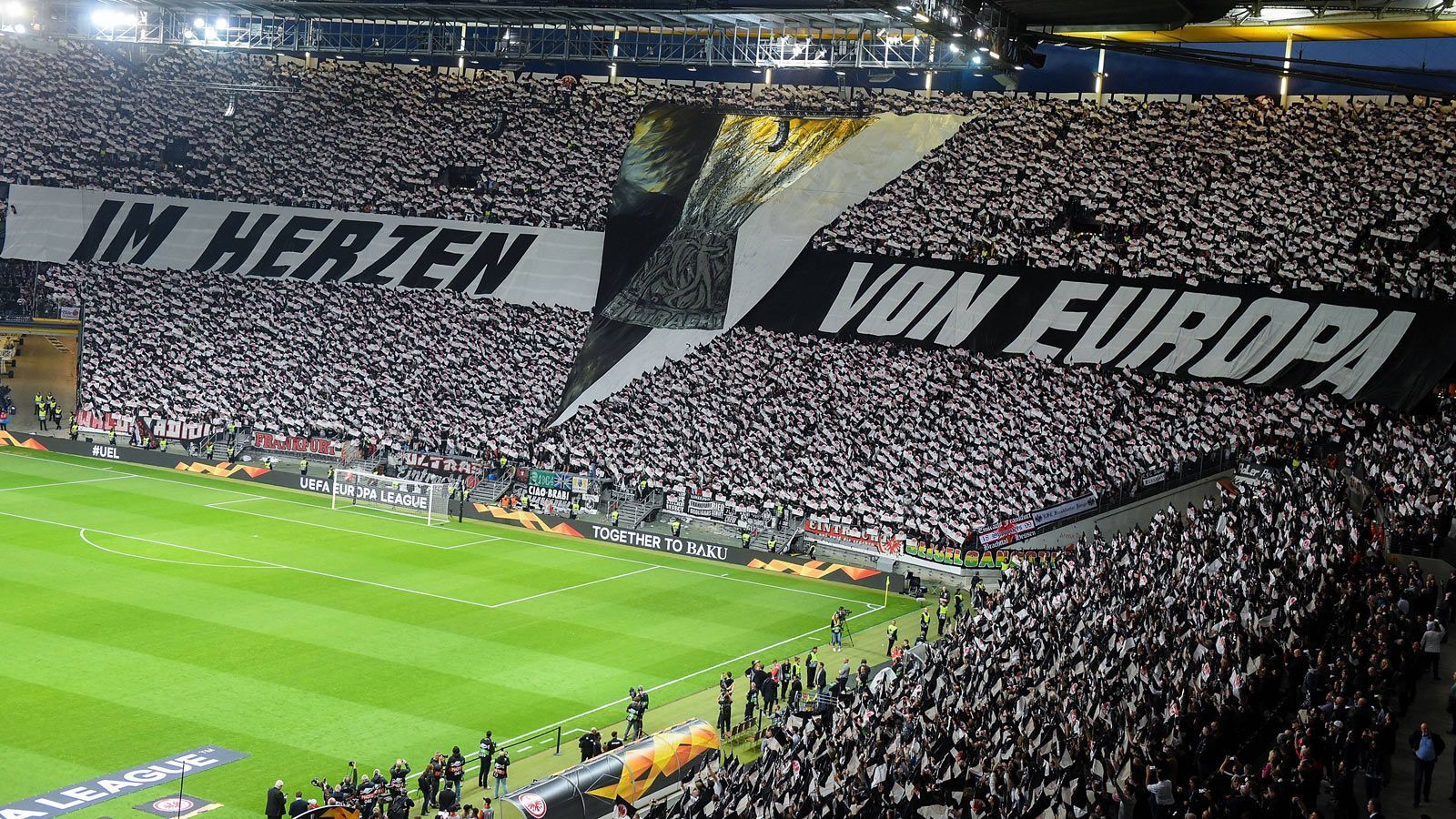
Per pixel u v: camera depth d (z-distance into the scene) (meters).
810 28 57.06
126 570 51.53
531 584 53.97
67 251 78.69
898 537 59.00
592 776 31.30
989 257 67.44
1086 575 44.88
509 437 69.19
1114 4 40.69
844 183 72.06
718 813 27.34
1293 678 29.09
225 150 81.62
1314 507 44.81
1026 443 60.78
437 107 81.25
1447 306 57.62
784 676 40.34
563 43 72.44
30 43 83.69
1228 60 41.16
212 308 76.81
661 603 52.41
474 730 37.47
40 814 29.92
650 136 77.19
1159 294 63.06
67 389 80.19
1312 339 58.94
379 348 74.12
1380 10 57.03
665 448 66.25
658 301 72.06
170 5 69.56
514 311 73.94
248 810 31.05
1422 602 32.94
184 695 38.31
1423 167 62.66
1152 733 27.20
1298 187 64.06
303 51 69.75
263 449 72.44
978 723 30.50
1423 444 52.12
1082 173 68.38
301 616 47.12
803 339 68.19
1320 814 22.78
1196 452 57.59
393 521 63.88
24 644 41.56
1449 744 27.16
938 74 85.50
